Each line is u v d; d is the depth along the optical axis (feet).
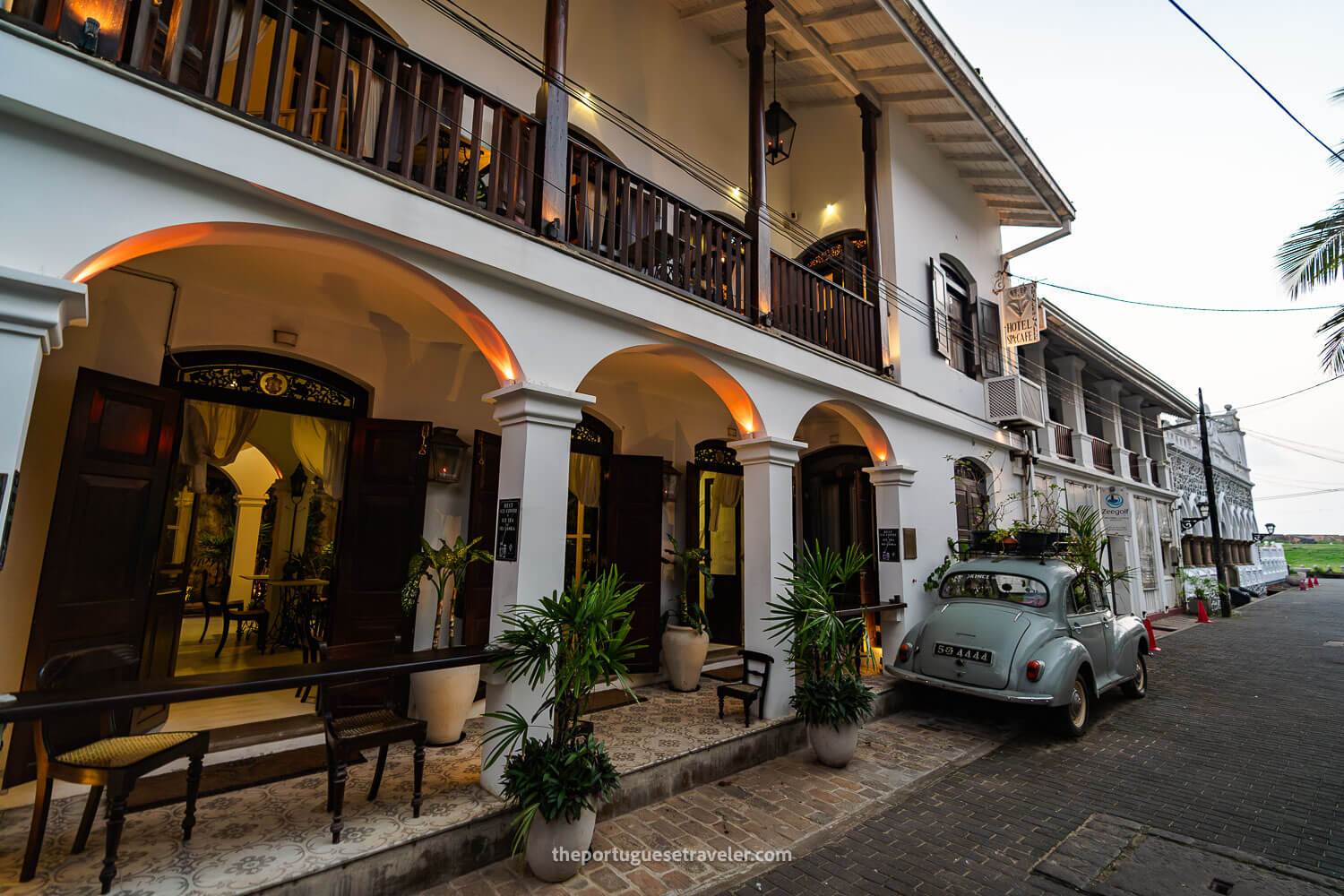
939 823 13.41
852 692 16.51
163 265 14.57
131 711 13.55
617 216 21.40
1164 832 12.99
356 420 17.62
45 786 9.11
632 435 24.80
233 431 17.25
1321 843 12.57
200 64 13.30
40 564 12.85
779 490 19.39
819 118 30.81
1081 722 19.71
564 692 11.35
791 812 13.82
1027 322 34.14
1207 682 27.43
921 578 25.45
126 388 13.78
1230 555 76.74
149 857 9.65
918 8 22.57
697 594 25.67
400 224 11.57
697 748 15.24
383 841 10.26
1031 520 31.96
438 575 17.63
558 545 13.60
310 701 17.89
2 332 8.25
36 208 8.53
